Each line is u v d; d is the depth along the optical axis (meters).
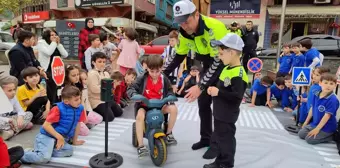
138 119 2.63
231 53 2.23
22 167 2.48
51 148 2.60
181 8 2.38
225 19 14.22
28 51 4.07
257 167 2.57
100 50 4.87
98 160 2.56
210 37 2.46
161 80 2.80
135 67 5.21
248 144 3.13
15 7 16.69
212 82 2.44
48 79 3.83
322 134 3.15
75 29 7.62
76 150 2.84
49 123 2.63
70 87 2.77
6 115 3.17
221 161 2.40
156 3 17.19
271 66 8.13
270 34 13.88
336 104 3.11
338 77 4.34
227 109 2.31
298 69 3.58
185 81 5.41
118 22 14.03
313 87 3.41
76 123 2.85
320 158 2.81
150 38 17.89
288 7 13.41
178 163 2.61
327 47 9.30
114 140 3.13
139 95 2.58
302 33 13.71
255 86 4.92
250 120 4.06
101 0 15.10
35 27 18.81
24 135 3.22
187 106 4.75
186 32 2.61
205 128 2.91
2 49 11.39
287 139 3.32
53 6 16.84
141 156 2.62
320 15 12.58
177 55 2.94
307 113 3.65
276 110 4.68
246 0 13.78
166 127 2.97
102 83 2.47
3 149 1.97
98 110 3.80
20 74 3.87
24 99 3.50
